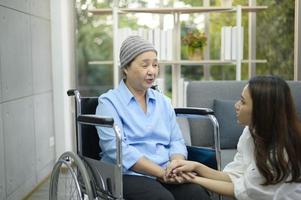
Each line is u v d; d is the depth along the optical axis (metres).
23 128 2.87
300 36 3.61
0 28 2.50
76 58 3.89
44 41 3.43
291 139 1.34
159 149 1.71
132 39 1.66
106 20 3.87
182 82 3.44
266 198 1.39
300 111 2.51
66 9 3.68
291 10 3.81
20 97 2.82
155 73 1.67
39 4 3.29
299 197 1.38
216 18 3.81
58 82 3.64
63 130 3.67
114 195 1.47
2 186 2.49
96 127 1.68
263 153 1.36
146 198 1.47
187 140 2.47
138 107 1.70
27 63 2.99
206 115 1.79
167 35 3.37
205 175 1.63
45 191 3.09
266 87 1.37
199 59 3.47
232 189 1.50
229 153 2.35
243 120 1.46
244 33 3.84
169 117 1.80
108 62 3.49
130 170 1.57
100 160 1.65
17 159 2.75
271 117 1.35
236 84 2.65
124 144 1.56
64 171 2.28
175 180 1.59
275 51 3.86
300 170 1.34
